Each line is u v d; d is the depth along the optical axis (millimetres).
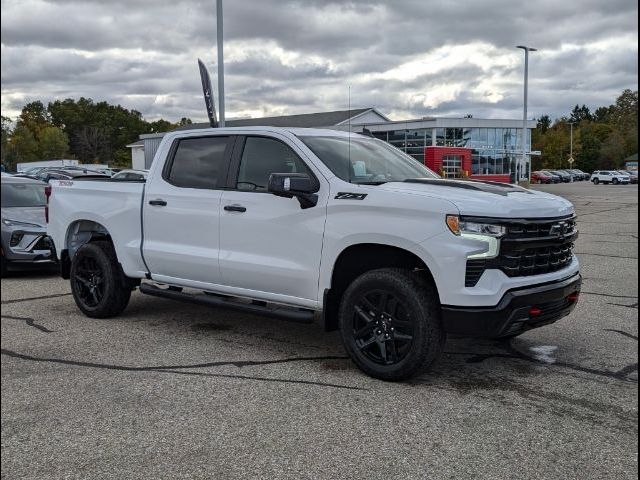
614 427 3980
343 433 3898
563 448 3688
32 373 5078
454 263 4402
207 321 6824
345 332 4969
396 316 4746
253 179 5645
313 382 4820
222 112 18203
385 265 5023
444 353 5562
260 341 6004
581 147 109000
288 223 5258
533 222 4566
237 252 5629
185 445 3756
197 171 6098
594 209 26422
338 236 4930
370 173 5355
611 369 5113
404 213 4625
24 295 8414
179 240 6098
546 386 4719
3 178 11125
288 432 3922
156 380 4891
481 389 4656
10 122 97438
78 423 4090
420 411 4238
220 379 4902
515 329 4555
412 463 3512
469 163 56594
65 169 31922
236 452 3660
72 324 6703
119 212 6621
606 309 7195
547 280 4715
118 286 6781
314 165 5238
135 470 3459
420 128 57188
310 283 5160
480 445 3729
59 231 7277
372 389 4664
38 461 3570
